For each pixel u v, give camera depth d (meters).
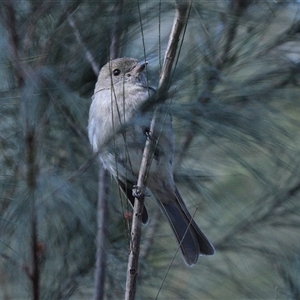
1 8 5.29
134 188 5.38
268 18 5.58
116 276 6.14
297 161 5.39
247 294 6.25
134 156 6.29
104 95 6.46
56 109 5.48
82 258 5.89
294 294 5.82
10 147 5.12
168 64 5.00
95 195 6.00
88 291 6.09
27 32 5.39
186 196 6.75
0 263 5.57
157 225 6.95
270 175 5.44
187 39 5.74
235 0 5.80
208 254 6.43
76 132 6.10
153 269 6.48
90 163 5.58
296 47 5.44
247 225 6.04
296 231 6.02
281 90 5.03
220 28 5.61
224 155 6.02
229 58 5.38
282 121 5.10
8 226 5.12
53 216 5.29
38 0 5.51
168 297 6.41
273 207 6.02
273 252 5.98
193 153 6.22
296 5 5.62
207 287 6.48
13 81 5.23
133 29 6.31
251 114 4.96
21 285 5.63
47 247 5.61
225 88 5.09
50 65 5.37
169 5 6.19
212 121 4.93
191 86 5.08
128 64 7.38
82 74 6.19
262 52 5.40
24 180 5.09
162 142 6.32
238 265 6.38
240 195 6.05
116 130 5.23
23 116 5.01
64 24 5.66
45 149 5.47
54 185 5.06
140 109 5.10
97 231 5.87
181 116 4.95
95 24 5.91
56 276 5.84
